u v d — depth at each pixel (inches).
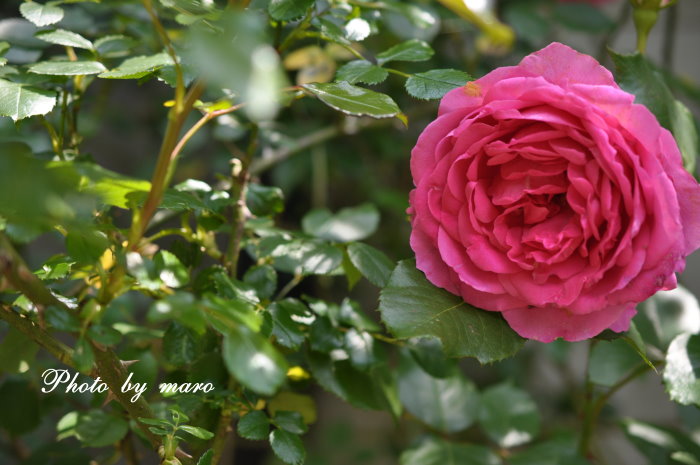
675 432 38.6
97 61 33.6
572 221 31.0
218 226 33.9
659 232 30.5
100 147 57.6
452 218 31.6
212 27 30.6
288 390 35.0
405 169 58.0
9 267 29.6
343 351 34.7
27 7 33.4
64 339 47.6
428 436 38.8
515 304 31.4
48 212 29.5
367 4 34.8
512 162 31.2
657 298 36.1
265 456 53.1
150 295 33.0
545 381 65.0
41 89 32.4
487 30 34.9
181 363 33.0
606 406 54.4
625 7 48.2
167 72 32.2
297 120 51.0
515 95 31.2
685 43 66.7
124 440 36.0
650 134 30.7
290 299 34.2
